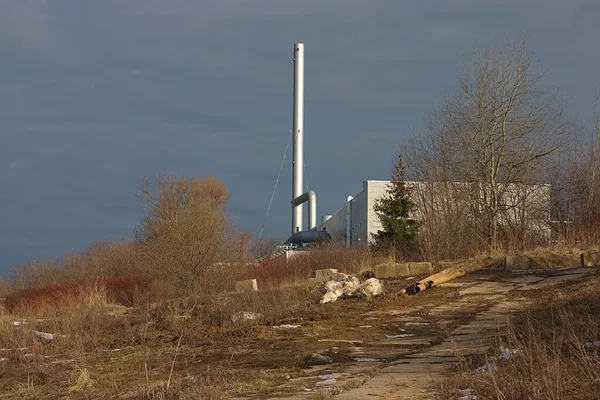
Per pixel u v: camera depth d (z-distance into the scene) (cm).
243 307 3403
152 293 4538
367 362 2023
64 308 3578
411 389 1535
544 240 5728
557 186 6494
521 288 3475
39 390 2062
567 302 2778
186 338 2795
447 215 5591
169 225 4856
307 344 2414
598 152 6462
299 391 1616
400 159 6944
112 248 7475
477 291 3497
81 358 2514
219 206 5341
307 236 9925
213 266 4756
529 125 6056
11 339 2945
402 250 5978
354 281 3700
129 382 2025
